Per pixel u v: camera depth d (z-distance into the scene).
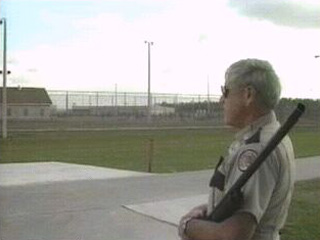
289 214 8.21
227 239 1.99
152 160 19.88
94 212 9.28
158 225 8.32
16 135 35.28
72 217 8.84
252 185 2.01
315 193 10.71
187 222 2.14
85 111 49.84
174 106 51.31
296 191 11.01
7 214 8.86
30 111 45.78
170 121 49.66
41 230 7.87
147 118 51.41
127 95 52.47
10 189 11.79
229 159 2.13
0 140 30.44
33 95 46.28
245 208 2.01
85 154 23.09
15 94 44.97
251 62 2.19
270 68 2.19
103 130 43.47
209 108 44.12
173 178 14.01
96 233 7.84
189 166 18.05
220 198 2.12
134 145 28.52
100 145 28.59
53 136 35.97
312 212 8.45
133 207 9.70
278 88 2.18
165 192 11.51
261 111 2.16
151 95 52.62
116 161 20.09
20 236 7.47
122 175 14.78
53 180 13.38
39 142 30.19
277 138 1.99
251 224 1.99
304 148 23.50
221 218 2.04
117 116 51.19
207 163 19.03
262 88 2.15
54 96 48.53
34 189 11.83
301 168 16.33
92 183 13.01
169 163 19.20
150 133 40.44
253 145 2.06
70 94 49.53
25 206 9.66
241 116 2.19
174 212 9.28
